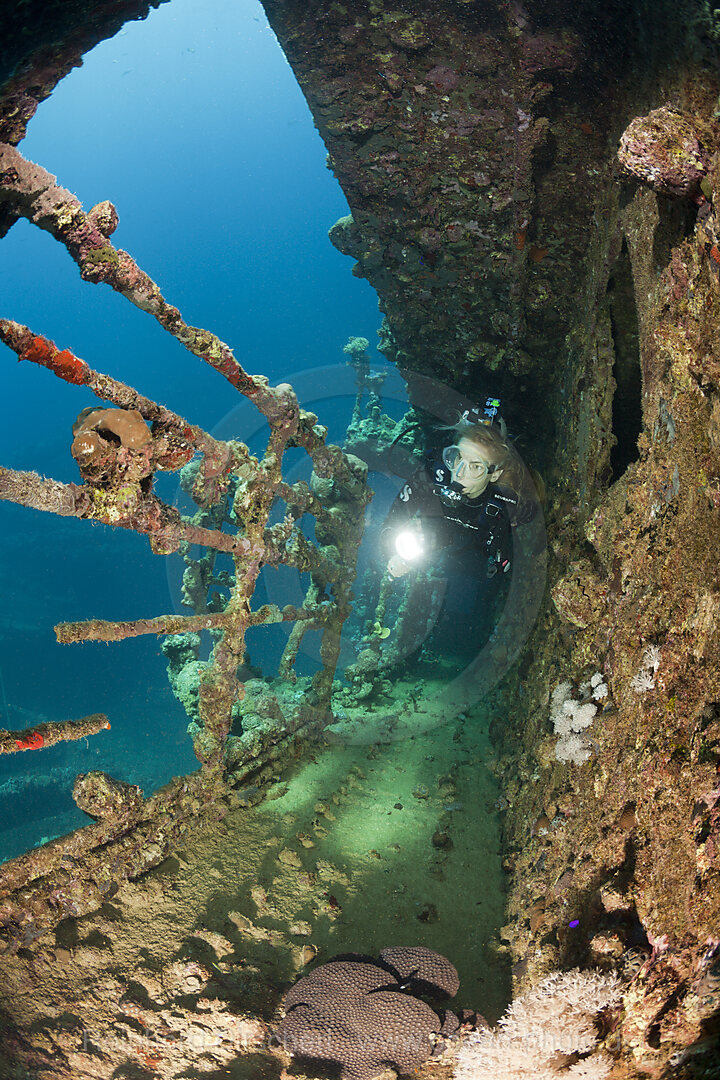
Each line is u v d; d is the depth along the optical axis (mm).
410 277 4070
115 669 16125
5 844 9992
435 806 3652
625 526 2340
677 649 1894
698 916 1643
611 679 2432
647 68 2227
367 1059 2137
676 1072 1738
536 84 2807
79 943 2418
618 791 2158
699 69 1757
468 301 4090
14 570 19188
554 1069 1926
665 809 1836
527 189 3268
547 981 2027
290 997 2316
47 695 15492
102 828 2643
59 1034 2078
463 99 3021
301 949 2596
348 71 3055
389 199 3635
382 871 3084
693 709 1785
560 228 3453
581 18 2451
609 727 2322
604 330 3125
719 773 1625
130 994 2271
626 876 2027
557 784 2775
